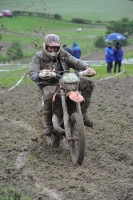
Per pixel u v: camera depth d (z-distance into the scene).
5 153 9.52
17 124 12.34
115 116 12.69
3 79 25.06
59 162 8.83
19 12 52.53
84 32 69.12
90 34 67.69
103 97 16.08
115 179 7.80
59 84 8.84
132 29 60.09
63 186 7.43
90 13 81.69
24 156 9.35
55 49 9.26
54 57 9.30
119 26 60.34
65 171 8.29
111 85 19.47
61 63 9.36
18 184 7.66
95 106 14.33
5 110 14.35
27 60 34.81
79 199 6.90
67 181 7.68
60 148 9.88
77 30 69.12
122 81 21.03
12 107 14.84
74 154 8.84
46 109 9.20
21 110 14.24
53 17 48.16
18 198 6.91
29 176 7.99
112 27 60.78
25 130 11.55
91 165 8.62
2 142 10.32
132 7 85.94
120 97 15.98
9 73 28.66
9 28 48.78
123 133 10.81
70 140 8.39
